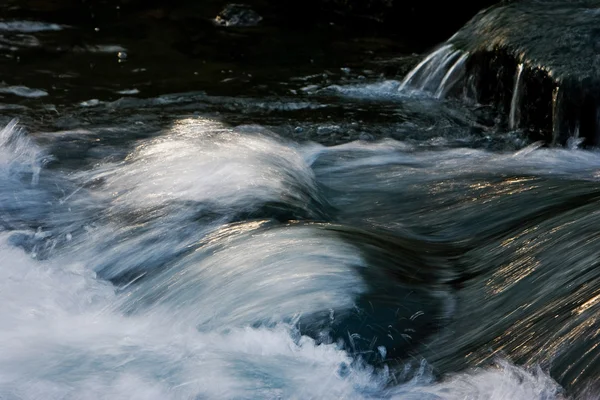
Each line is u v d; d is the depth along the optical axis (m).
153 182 5.31
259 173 5.32
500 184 5.38
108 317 4.01
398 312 3.79
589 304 3.46
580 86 6.35
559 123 6.46
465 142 6.62
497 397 3.18
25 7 9.77
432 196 5.35
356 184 5.69
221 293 3.97
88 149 6.09
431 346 3.61
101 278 4.48
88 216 5.04
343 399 3.29
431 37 9.53
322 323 3.68
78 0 10.12
